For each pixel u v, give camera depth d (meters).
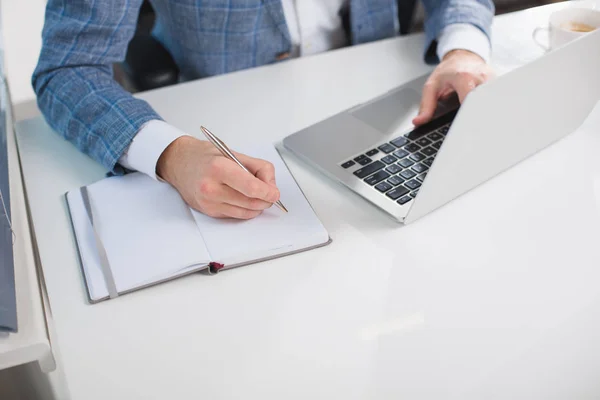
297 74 1.01
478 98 0.59
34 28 2.08
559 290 0.60
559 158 0.79
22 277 0.57
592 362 0.53
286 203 0.71
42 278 0.64
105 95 0.82
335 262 0.64
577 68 0.70
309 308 0.59
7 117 0.86
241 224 0.68
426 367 0.53
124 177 0.77
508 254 0.65
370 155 0.79
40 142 0.86
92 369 0.54
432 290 0.61
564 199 0.72
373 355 0.54
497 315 0.58
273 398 0.51
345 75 1.01
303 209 0.70
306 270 0.63
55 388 0.53
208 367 0.54
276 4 1.06
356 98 0.94
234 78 1.00
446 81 0.91
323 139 0.83
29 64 1.87
